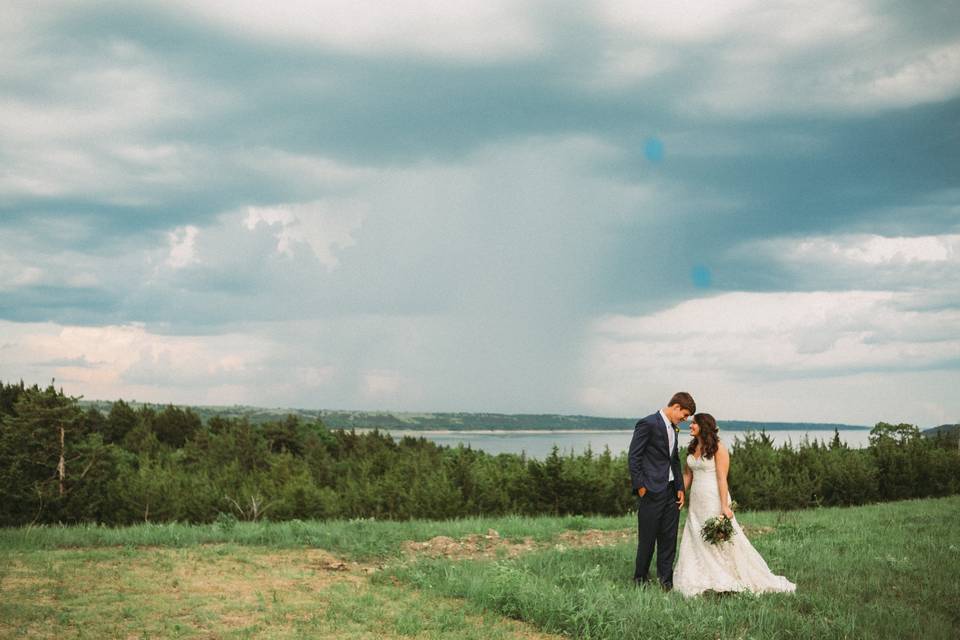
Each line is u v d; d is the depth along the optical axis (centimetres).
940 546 1156
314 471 5962
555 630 742
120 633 677
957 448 2952
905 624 730
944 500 2169
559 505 2959
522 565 1036
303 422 9788
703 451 920
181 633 684
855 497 2559
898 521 1531
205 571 950
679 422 950
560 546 1220
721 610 778
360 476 5403
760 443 2948
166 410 9288
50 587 832
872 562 1023
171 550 1103
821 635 706
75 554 1028
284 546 1166
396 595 856
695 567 907
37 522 3931
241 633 689
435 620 758
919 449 2742
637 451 930
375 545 1182
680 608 784
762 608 768
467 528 1448
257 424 9200
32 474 3962
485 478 3675
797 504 2531
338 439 9000
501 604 827
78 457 4075
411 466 4353
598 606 764
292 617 752
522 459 3688
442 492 3503
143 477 4356
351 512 4094
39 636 661
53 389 4094
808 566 1014
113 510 4144
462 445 4247
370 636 696
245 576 933
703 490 917
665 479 930
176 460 6319
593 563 1063
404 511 3666
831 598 834
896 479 2683
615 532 1458
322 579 938
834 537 1277
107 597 794
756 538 1309
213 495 4075
